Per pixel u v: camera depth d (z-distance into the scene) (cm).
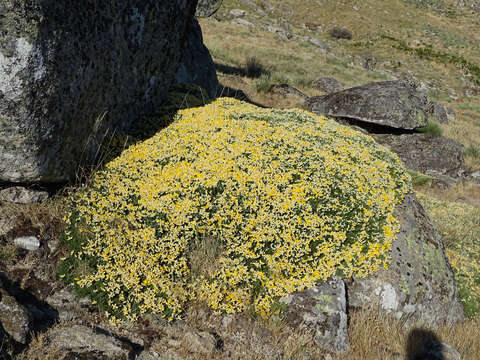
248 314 478
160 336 425
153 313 446
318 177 595
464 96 3703
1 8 386
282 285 494
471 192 1294
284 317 482
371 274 543
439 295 582
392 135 1508
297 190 564
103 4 529
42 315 399
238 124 711
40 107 433
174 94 877
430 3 6056
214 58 2311
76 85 485
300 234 532
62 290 438
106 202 521
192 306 468
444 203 1084
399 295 541
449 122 2397
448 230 892
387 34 4844
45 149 460
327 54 3522
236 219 534
